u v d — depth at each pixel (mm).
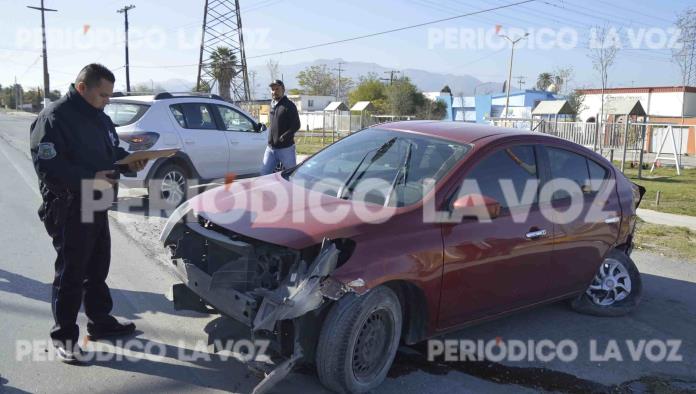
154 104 8508
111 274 5496
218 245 3818
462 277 3879
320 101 73750
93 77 3531
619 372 4145
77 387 3438
